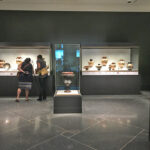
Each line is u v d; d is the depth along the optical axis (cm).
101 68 566
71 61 356
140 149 198
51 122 285
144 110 357
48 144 209
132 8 571
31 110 356
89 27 570
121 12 574
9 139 222
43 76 438
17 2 538
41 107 379
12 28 552
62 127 263
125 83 514
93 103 418
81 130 252
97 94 513
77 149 197
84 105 398
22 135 234
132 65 530
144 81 596
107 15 571
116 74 516
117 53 574
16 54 543
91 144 209
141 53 592
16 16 549
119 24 577
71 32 567
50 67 513
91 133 241
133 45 509
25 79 424
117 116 317
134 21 579
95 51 569
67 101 334
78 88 364
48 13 556
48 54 545
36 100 449
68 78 349
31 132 244
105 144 209
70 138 225
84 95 510
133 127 264
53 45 564
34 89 491
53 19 559
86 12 564
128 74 518
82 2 544
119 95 511
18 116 316
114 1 537
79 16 564
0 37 552
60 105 334
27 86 428
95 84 510
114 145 207
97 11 566
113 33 578
